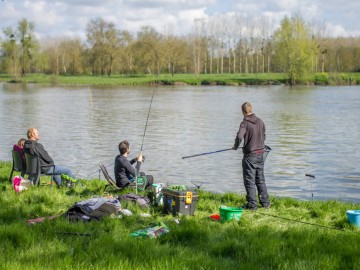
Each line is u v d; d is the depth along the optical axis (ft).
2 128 96.32
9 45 366.43
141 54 368.68
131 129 93.50
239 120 108.47
